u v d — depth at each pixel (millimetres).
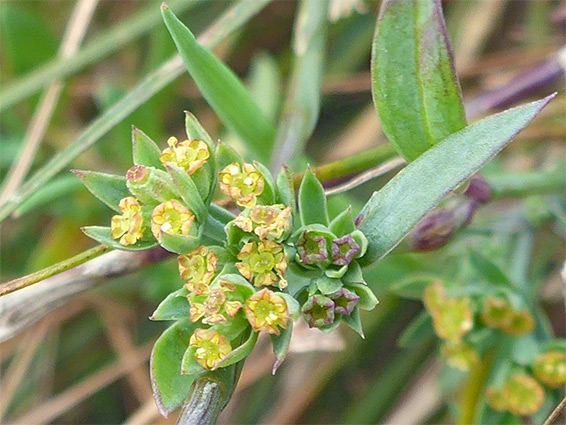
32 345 75
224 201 49
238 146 78
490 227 63
